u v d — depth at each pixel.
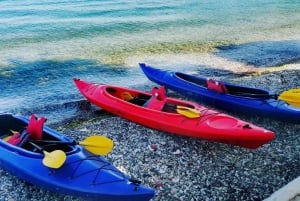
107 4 30.28
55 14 26.50
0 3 29.12
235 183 8.19
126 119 10.96
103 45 20.22
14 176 8.36
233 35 22.84
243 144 9.17
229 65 17.30
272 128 10.68
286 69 16.34
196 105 10.19
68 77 15.83
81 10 27.92
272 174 8.51
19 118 9.30
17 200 7.63
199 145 9.70
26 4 29.17
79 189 7.07
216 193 7.86
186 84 12.37
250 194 7.85
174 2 32.31
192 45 20.52
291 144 9.80
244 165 8.85
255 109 10.72
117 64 17.36
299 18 27.84
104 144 7.88
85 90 12.20
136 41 21.06
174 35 22.50
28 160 7.67
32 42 20.34
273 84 14.13
